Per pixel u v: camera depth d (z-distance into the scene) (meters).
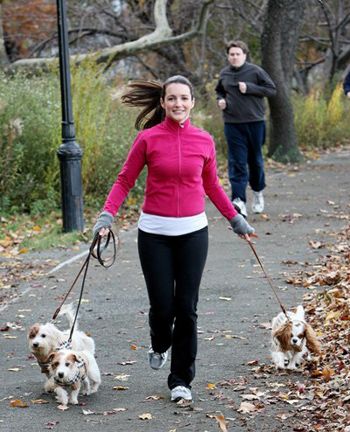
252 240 13.00
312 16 37.41
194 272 6.61
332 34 37.00
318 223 14.26
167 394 6.96
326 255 11.80
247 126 14.36
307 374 7.23
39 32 35.00
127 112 18.25
